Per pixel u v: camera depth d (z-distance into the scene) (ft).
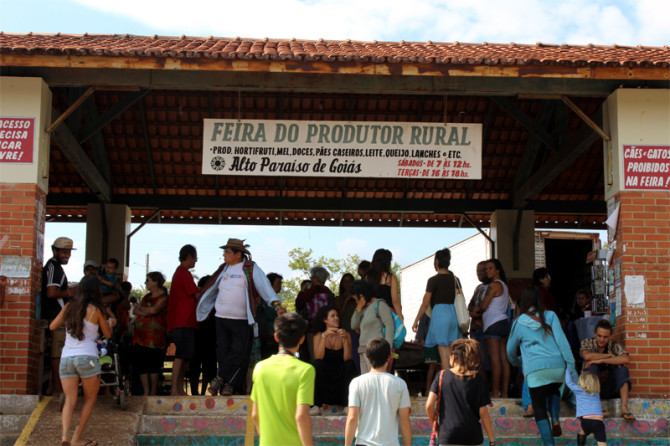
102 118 40.14
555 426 29.12
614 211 34.06
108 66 30.76
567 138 42.34
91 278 27.40
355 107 44.37
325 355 30.73
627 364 32.37
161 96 43.11
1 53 30.40
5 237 31.58
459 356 23.00
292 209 49.73
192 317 32.63
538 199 51.80
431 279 32.22
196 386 36.45
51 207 50.60
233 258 32.27
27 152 32.27
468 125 35.04
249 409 30.09
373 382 21.08
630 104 34.30
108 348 29.89
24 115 32.42
